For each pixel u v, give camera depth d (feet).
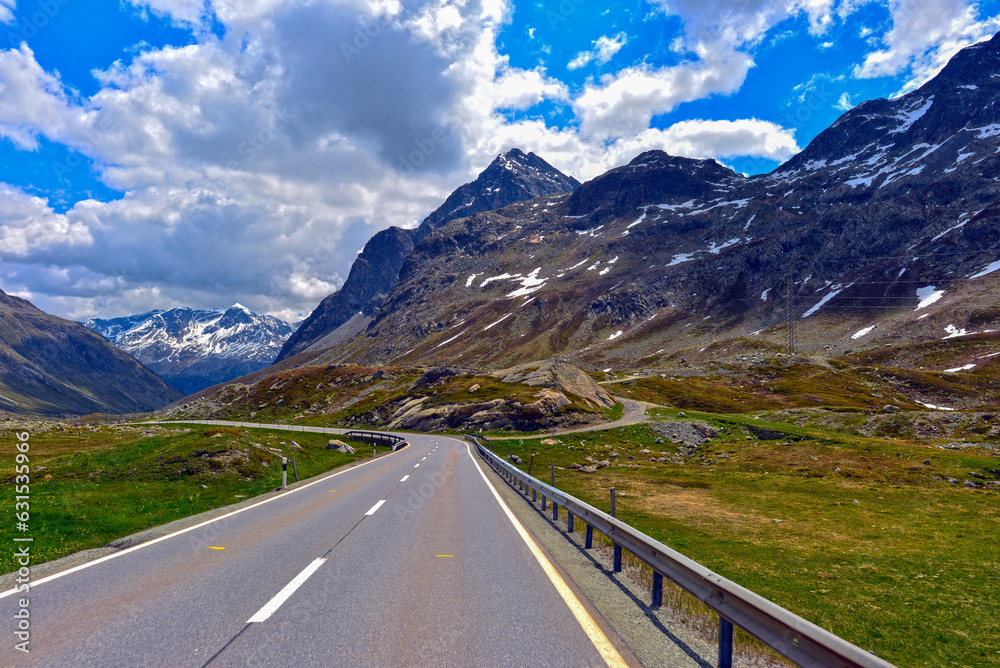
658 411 234.58
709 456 143.84
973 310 496.23
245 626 18.88
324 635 18.08
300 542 33.68
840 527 55.36
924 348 441.68
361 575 25.89
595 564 29.12
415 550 31.55
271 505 49.98
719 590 16.70
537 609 21.04
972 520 59.77
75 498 52.39
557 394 237.66
